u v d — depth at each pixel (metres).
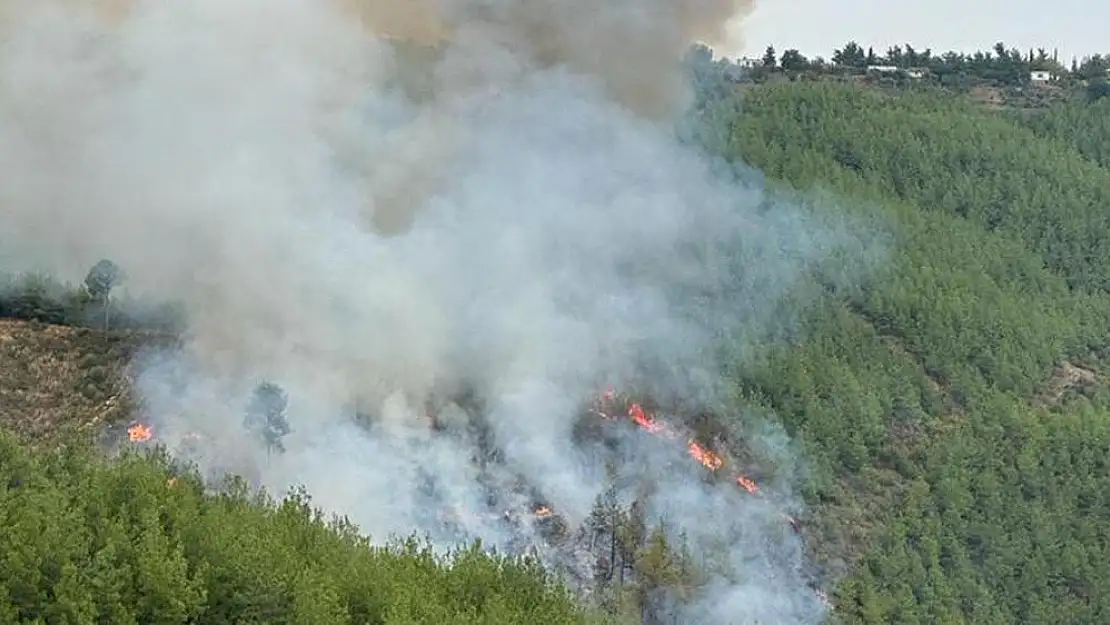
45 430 74.56
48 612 37.69
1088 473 96.56
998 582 85.31
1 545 39.00
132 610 38.97
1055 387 111.00
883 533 86.56
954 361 107.25
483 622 43.94
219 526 43.66
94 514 43.69
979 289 118.56
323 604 40.88
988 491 91.75
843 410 96.00
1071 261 133.25
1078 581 86.69
